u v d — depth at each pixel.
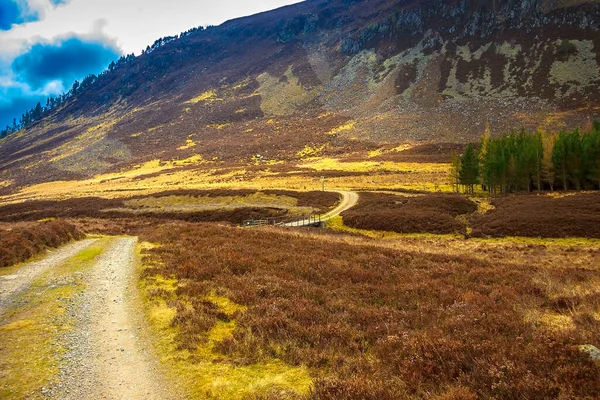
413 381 7.25
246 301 13.23
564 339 8.40
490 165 76.56
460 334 9.32
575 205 51.00
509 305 12.11
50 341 10.64
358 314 11.72
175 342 10.18
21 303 14.36
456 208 62.81
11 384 8.23
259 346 9.51
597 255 31.25
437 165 119.81
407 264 21.39
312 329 10.28
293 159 158.25
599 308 11.29
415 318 11.27
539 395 6.27
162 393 7.82
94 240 34.19
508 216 51.53
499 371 7.03
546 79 173.25
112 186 130.25
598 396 6.09
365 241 36.97
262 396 7.24
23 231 27.27
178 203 85.94
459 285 15.77
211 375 8.40
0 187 176.75
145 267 19.42
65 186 149.38
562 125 135.25
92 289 16.33
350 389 6.78
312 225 56.50
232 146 188.88
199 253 22.08
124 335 11.03
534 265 24.58
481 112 162.75
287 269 18.56
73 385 8.20
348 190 87.94
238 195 85.00
